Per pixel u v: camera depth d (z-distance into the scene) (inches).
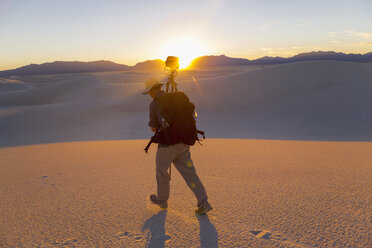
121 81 6628.9
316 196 150.1
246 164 236.8
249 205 139.3
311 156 273.9
